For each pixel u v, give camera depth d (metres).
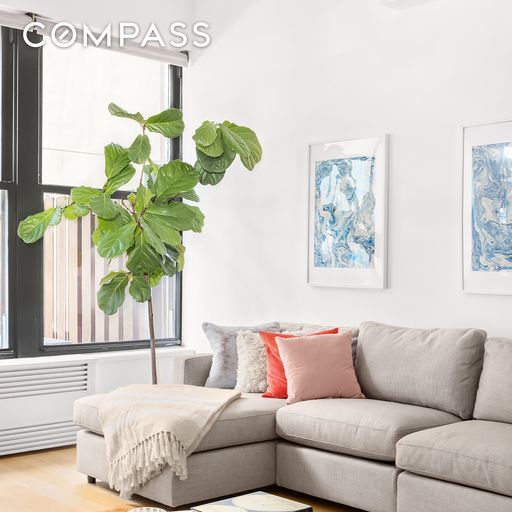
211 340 4.81
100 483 4.27
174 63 5.94
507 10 4.16
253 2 5.54
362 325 4.42
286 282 5.28
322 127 5.08
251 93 5.55
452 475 3.20
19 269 5.20
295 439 3.93
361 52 4.85
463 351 3.88
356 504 3.64
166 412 3.84
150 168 5.15
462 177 4.32
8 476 4.39
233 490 3.88
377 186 4.71
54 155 5.41
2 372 4.81
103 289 5.02
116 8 5.57
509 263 4.12
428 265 4.48
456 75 4.38
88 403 4.25
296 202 5.22
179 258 5.36
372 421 3.61
